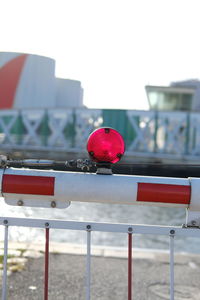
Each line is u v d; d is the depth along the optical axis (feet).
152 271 24.84
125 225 10.32
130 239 10.34
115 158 10.17
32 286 21.02
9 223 10.48
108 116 200.54
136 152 195.93
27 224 10.46
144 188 10.02
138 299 20.26
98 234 54.29
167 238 54.29
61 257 26.40
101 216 78.69
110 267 25.18
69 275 23.04
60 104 206.08
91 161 10.58
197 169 11.39
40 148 205.16
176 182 10.03
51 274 22.93
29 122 209.26
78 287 21.29
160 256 28.12
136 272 24.48
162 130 208.64
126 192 10.07
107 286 21.77
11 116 208.33
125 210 89.04
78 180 10.16
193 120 193.47
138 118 197.98
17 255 26.05
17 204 10.53
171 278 10.33
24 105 202.90
